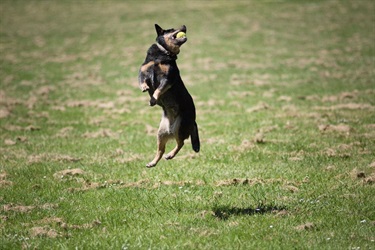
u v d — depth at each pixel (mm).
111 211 10398
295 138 16641
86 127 19844
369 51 36938
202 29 48281
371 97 23359
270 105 22750
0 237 9023
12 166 14039
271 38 43500
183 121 9898
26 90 27750
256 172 13031
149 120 21047
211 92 26406
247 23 50250
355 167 13125
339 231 9016
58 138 17938
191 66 34406
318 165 13555
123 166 14055
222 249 8398
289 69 32312
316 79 28859
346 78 28672
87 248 8539
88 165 14180
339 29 45656
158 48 9672
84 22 54500
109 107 23625
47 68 34750
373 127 17797
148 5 63500
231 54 38125
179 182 12305
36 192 11766
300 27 47406
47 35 48406
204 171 13203
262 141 16156
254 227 9336
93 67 35062
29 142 17250
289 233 9008
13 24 54219
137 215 10133
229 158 14477
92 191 11859
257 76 30547
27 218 10008
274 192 11398
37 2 67250
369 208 10164
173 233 9141
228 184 12117
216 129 18656
